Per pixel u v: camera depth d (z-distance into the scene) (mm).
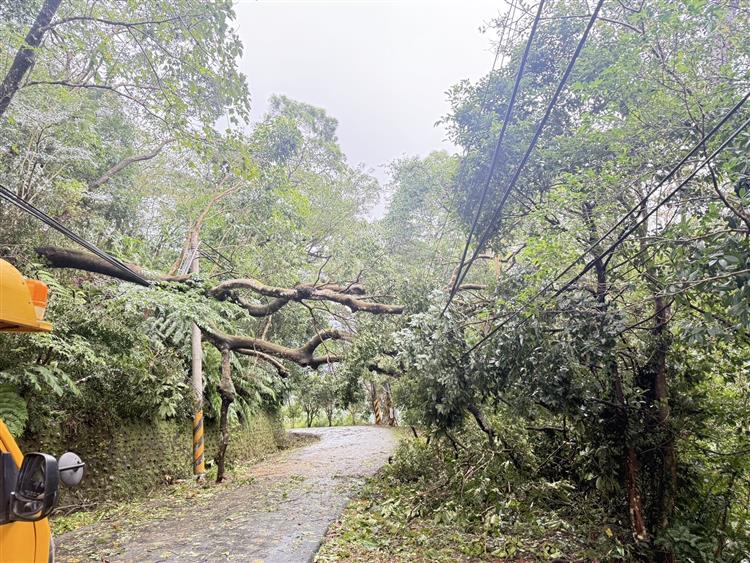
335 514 7250
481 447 7855
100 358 7832
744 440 6141
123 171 12992
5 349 6641
